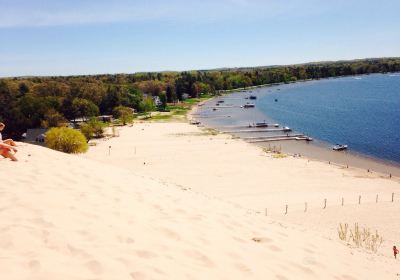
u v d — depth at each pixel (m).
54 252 5.08
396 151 76.88
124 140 86.19
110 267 4.77
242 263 5.95
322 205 35.50
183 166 59.50
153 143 81.56
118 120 123.00
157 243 6.01
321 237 9.88
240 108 161.12
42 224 6.08
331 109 152.75
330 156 72.00
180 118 130.38
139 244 5.81
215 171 56.09
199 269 5.38
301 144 84.56
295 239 8.16
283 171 56.56
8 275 4.19
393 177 54.97
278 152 72.38
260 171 56.38
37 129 90.94
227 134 95.94
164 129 103.94
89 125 87.88
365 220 30.67
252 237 7.51
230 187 46.56
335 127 109.56
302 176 53.75
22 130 99.19
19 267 4.45
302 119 127.31
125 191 9.19
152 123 117.62
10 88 132.00
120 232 6.20
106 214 7.08
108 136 92.31
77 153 64.25
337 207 34.53
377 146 82.25
